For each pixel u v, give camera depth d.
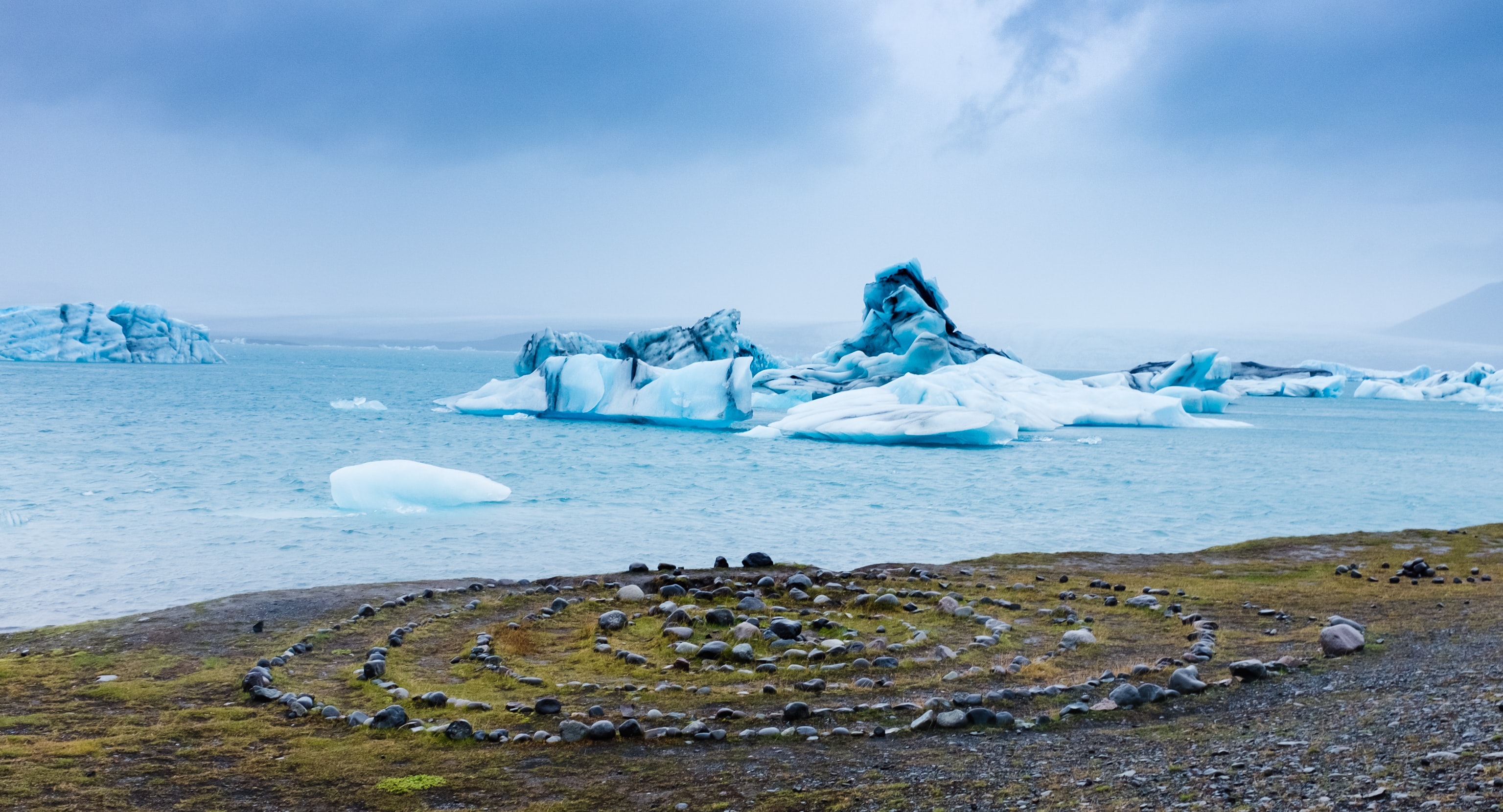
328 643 12.43
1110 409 78.50
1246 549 20.62
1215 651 11.58
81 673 10.93
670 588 15.68
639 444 54.56
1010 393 79.00
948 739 8.44
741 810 6.83
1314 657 10.98
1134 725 8.58
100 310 154.12
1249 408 111.31
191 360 167.75
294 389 115.88
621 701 9.98
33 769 7.81
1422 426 83.81
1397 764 6.45
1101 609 14.62
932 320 96.69
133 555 21.67
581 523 26.92
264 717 9.36
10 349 139.38
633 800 7.14
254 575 19.89
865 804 6.81
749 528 26.69
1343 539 21.66
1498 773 5.88
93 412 70.56
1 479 34.91
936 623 13.74
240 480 35.81
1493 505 35.31
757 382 96.12
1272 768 6.75
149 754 8.28
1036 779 7.11
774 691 10.18
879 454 51.59
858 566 21.84
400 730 8.95
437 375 189.62
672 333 88.88
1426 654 10.65
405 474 29.78
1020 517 29.91
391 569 20.66
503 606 14.87
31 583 18.88
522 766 7.97
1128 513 31.41
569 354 89.81
